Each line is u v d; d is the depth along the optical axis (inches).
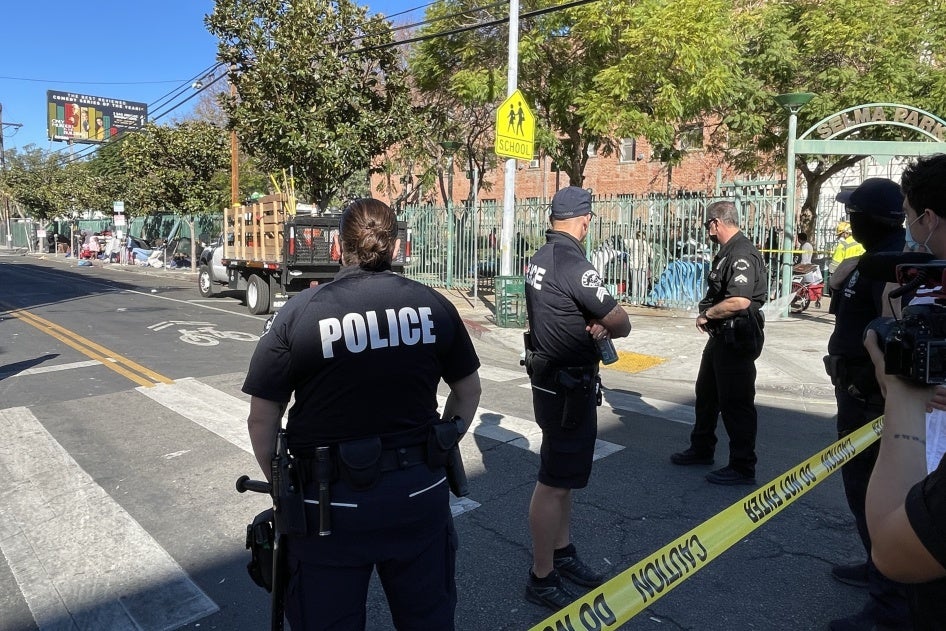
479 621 128.3
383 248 86.1
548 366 128.5
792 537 159.6
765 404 280.2
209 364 348.8
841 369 128.0
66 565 148.3
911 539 48.5
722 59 565.3
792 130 467.8
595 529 164.2
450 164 915.4
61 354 372.8
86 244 1358.3
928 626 53.1
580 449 128.6
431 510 84.4
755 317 178.9
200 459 212.2
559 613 76.6
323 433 80.4
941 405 61.9
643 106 575.2
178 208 1133.1
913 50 629.0
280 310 83.7
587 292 122.7
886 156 477.1
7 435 234.8
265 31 601.0
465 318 515.8
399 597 84.7
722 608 131.3
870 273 73.9
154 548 155.8
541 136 605.6
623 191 1171.9
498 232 634.2
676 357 373.4
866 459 123.9
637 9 523.8
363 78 640.4
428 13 653.3
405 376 82.5
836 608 131.0
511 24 450.9
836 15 609.9
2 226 2333.9
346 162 624.4
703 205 519.5
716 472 192.5
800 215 757.9
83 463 208.7
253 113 598.9
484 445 224.4
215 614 130.3
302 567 81.3
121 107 2444.6
